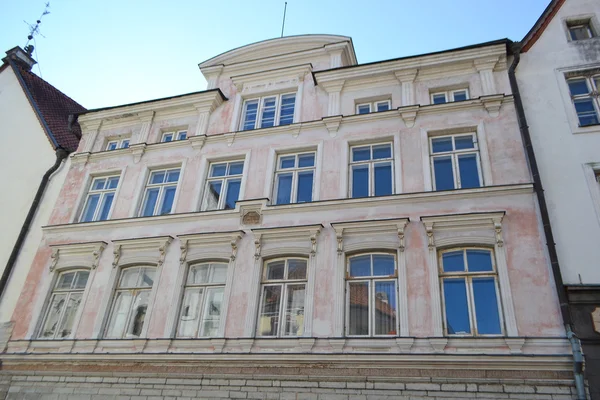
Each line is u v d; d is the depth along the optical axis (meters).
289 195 14.50
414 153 13.63
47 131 19.53
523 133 12.81
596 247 10.91
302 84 16.58
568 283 10.60
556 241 11.16
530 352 10.05
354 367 10.88
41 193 17.64
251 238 13.63
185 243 14.16
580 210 11.45
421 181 13.11
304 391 10.98
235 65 18.05
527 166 12.42
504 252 11.30
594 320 10.05
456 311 11.16
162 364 12.38
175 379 12.09
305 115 15.84
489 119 13.47
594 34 14.25
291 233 13.24
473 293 11.24
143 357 12.53
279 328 12.23
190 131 17.12
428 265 11.65
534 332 10.26
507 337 10.25
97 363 12.97
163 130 17.64
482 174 12.84
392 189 13.47
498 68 14.36
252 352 11.73
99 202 16.70
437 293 11.27
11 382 13.47
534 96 13.48
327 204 13.32
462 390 10.04
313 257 12.68
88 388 12.69
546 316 10.35
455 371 10.24
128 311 13.93
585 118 13.10
